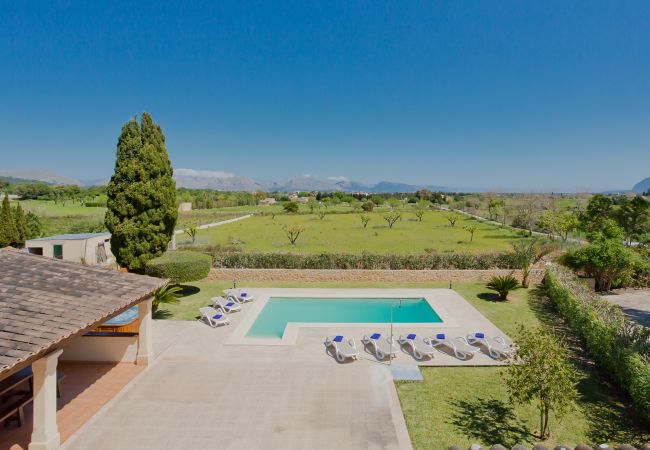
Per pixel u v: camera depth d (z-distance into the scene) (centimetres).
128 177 1878
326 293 2123
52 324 805
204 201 10162
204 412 956
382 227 5681
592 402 1011
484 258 2458
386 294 2103
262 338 1478
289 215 8156
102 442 838
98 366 1216
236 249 2883
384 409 972
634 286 2191
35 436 792
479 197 9850
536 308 1862
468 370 1201
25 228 3538
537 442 847
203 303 1941
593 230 3988
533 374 811
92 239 2850
